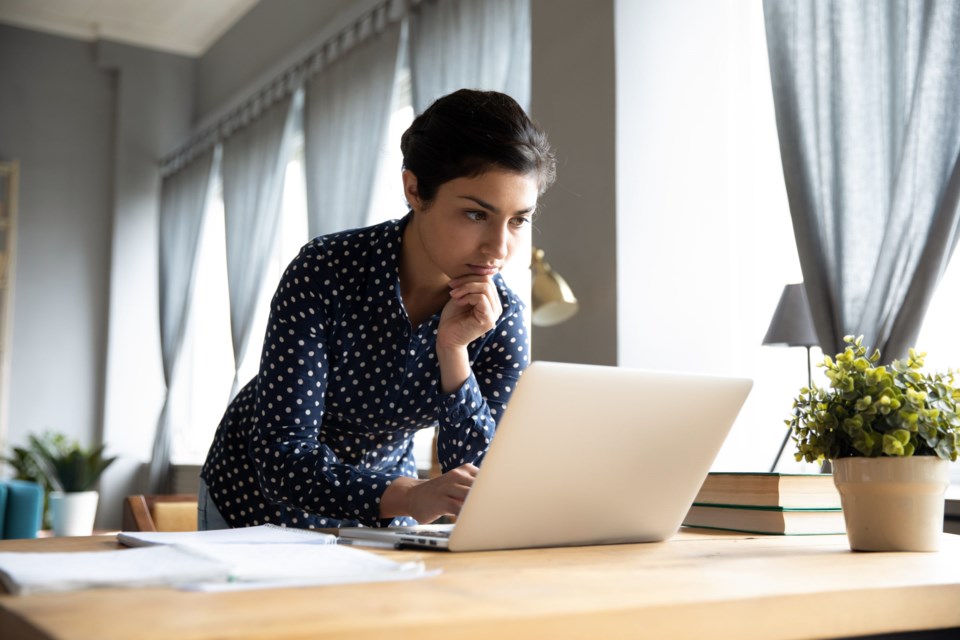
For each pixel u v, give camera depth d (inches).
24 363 228.2
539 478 38.5
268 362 49.3
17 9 228.2
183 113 245.4
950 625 31.5
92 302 237.1
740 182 108.7
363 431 55.8
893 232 77.5
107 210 240.2
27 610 23.6
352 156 160.7
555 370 36.4
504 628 23.0
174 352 223.1
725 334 106.2
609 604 25.2
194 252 220.1
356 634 21.4
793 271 107.0
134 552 32.8
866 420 42.5
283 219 208.7
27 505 116.6
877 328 77.6
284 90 189.3
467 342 49.8
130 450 233.5
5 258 226.7
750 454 104.7
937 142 76.3
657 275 103.5
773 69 91.4
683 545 43.0
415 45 143.0
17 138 232.2
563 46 112.1
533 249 104.9
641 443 40.6
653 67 106.3
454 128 45.7
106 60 238.2
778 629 27.6
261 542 38.6
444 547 38.9
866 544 41.7
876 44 83.2
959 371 44.5
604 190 104.0
